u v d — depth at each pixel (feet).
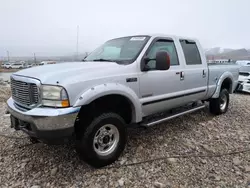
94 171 9.32
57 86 8.06
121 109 10.73
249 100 24.61
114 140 9.96
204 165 9.81
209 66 16.10
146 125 11.18
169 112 13.85
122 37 13.41
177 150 11.23
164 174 9.11
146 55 11.14
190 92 13.88
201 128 14.49
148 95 11.16
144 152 10.93
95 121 8.98
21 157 10.46
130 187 8.29
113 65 10.07
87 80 8.68
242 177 8.85
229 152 11.03
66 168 9.54
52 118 7.79
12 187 8.29
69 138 8.62
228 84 18.78
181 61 13.30
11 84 10.42
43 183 8.53
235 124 15.46
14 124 9.66
